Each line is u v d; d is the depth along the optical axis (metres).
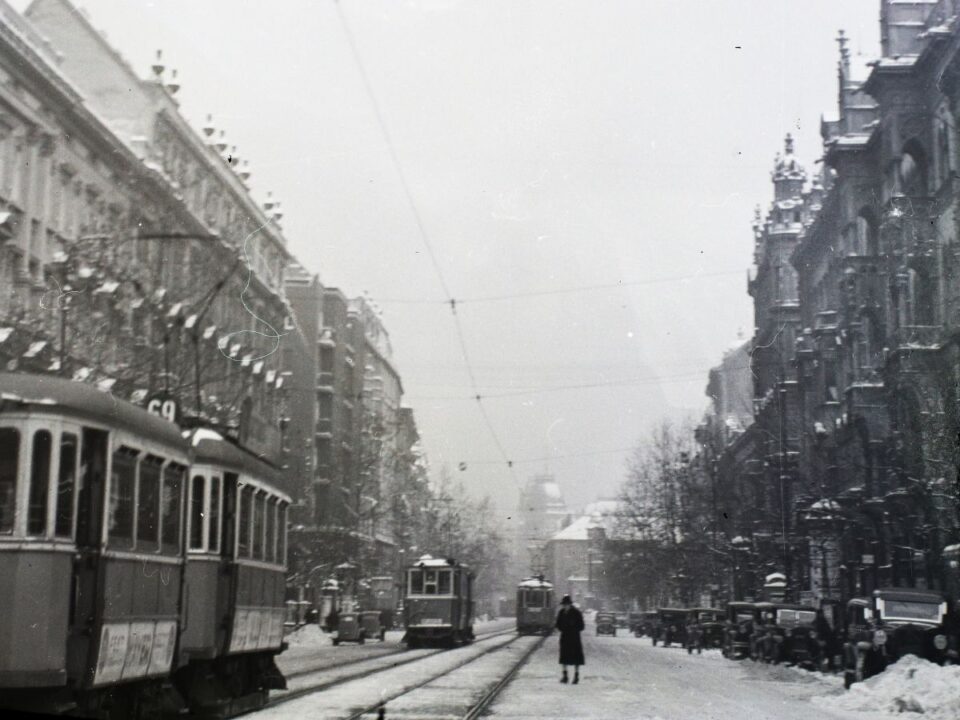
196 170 63.12
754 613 45.34
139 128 55.72
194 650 17.59
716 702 24.41
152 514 15.48
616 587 113.31
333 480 87.56
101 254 38.00
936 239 49.31
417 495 115.62
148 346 39.38
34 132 43.91
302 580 70.06
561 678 31.44
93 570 13.61
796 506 58.12
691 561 76.00
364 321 119.56
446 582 54.09
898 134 51.97
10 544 12.65
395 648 53.72
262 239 76.38
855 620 35.53
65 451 13.14
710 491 74.06
